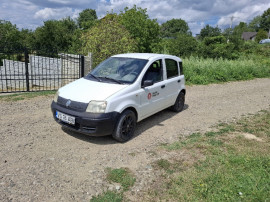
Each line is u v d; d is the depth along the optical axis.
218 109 7.25
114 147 4.18
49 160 3.58
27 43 25.17
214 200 2.77
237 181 3.15
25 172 3.22
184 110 6.93
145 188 3.01
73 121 4.00
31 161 3.52
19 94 7.65
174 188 3.00
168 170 3.43
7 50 7.90
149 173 3.36
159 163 3.61
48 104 6.61
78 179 3.14
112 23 12.44
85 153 3.89
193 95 9.33
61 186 2.97
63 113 4.15
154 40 15.70
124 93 4.27
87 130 3.97
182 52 23.64
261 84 13.16
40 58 10.86
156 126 5.41
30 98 7.17
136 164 3.62
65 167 3.42
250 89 11.35
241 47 31.25
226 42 26.03
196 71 13.55
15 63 11.35
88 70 9.86
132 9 14.85
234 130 5.21
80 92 4.25
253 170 3.44
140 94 4.61
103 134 4.05
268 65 19.88
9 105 6.29
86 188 2.96
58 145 4.11
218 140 4.57
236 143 4.44
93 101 3.96
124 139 4.36
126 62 5.10
